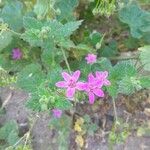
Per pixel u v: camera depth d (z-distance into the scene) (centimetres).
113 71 13
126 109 15
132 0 16
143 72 14
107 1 14
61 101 12
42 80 12
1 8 16
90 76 12
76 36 16
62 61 15
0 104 16
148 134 15
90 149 15
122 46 16
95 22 17
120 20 15
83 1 16
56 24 13
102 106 15
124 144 15
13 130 14
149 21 15
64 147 15
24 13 16
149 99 15
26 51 15
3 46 14
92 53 14
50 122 15
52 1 14
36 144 15
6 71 14
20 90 16
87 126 15
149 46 14
